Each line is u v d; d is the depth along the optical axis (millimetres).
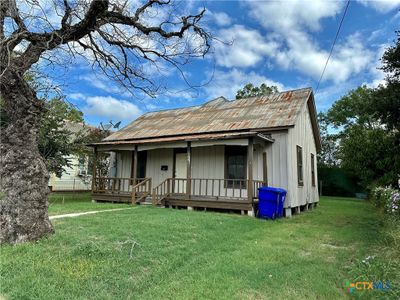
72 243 4781
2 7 4699
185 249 5004
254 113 13305
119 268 3893
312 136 16547
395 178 12430
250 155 10117
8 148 5043
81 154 16453
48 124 12531
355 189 24031
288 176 11078
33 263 3877
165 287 3473
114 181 14070
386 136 13672
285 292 3455
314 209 14328
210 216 8914
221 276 3848
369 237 6688
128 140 15078
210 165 12797
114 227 6219
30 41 5188
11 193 4887
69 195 17797
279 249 5430
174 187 13227
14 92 5074
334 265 4559
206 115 15156
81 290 3270
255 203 10445
